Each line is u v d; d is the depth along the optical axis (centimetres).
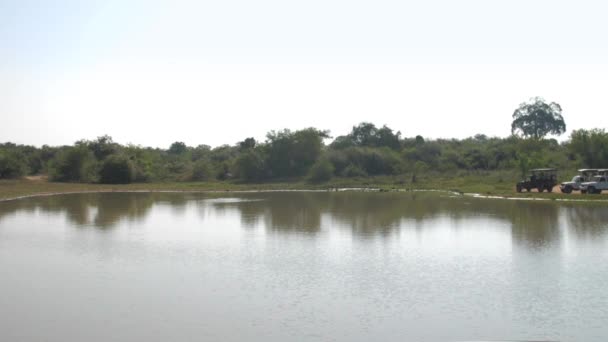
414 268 2372
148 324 1677
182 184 8894
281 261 2534
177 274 2300
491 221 3812
